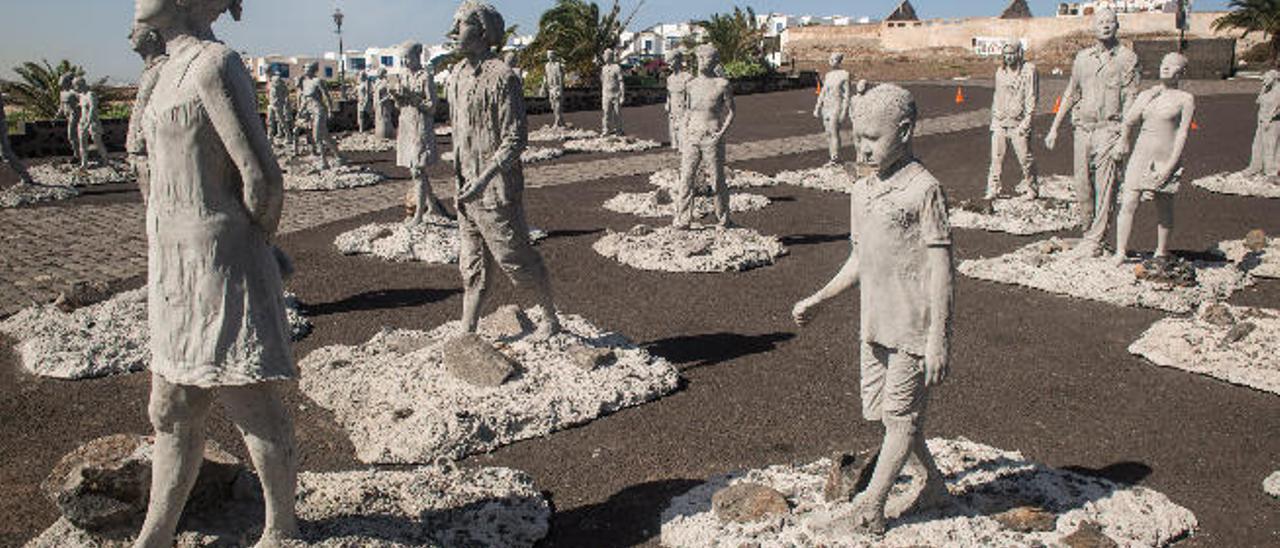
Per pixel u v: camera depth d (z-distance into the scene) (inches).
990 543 181.3
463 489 210.7
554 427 259.6
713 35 2081.7
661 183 710.5
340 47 1533.0
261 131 151.9
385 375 283.3
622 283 423.8
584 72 1657.2
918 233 168.9
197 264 150.9
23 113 1338.6
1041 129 1059.3
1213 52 1795.0
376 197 684.1
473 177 273.6
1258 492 222.8
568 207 628.4
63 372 300.4
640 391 280.5
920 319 171.9
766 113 1416.1
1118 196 423.8
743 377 302.4
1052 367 309.6
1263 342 304.8
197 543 180.1
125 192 724.7
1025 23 2522.1
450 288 416.2
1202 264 426.3
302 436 257.6
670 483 230.2
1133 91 409.1
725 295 401.4
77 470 186.5
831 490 200.8
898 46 2751.0
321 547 173.0
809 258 470.0
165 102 147.3
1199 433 256.8
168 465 162.7
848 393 287.9
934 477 191.5
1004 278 415.2
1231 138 943.0
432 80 621.3
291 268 171.3
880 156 168.2
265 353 156.5
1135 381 296.5
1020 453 233.0
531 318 346.6
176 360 153.5
